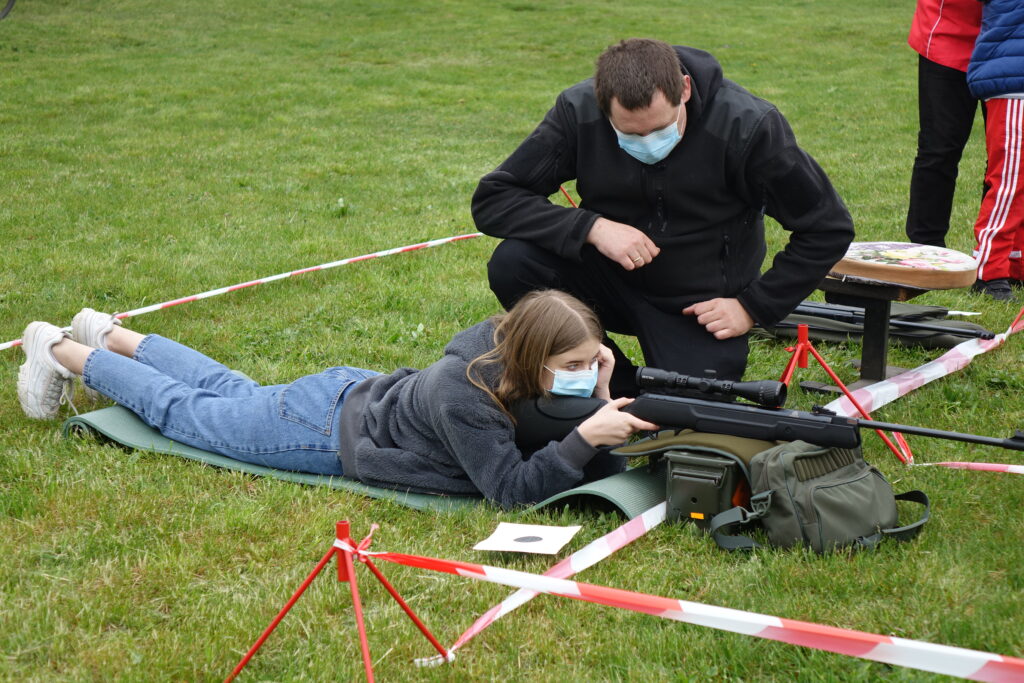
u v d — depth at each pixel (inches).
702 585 120.4
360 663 106.0
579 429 133.6
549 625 112.8
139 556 126.7
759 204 151.9
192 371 167.0
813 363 203.9
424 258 282.5
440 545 129.9
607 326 172.1
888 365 203.0
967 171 396.8
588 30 826.2
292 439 149.3
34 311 234.7
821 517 123.9
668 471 132.1
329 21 860.0
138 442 156.4
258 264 278.2
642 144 143.9
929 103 248.7
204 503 140.5
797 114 532.4
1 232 306.8
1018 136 233.0
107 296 248.5
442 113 536.1
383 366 201.5
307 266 276.5
